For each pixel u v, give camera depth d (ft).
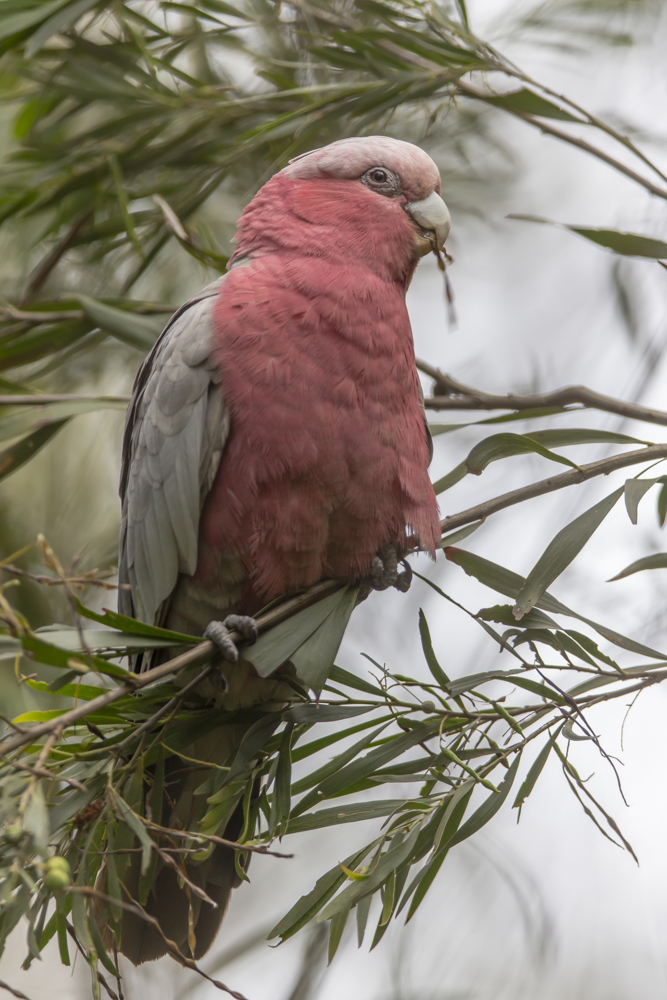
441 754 13.83
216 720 15.34
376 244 17.83
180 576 16.80
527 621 14.87
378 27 21.62
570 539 15.14
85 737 14.65
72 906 12.32
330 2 22.22
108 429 27.12
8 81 22.84
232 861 16.84
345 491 16.02
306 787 14.48
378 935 13.05
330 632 14.90
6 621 10.91
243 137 20.48
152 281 26.78
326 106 20.74
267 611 15.51
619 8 24.30
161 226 22.74
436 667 14.38
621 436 16.83
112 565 24.71
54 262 22.54
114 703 13.78
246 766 14.75
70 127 26.20
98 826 13.44
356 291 16.75
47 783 14.14
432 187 18.61
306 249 17.48
